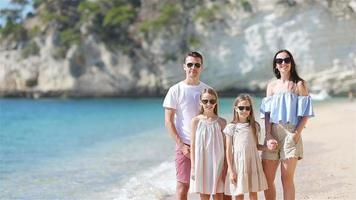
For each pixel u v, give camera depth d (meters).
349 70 62.97
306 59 63.69
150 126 31.44
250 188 7.97
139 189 12.05
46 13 76.12
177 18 67.62
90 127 32.41
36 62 72.75
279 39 64.50
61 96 71.69
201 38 66.44
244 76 65.94
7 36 76.38
